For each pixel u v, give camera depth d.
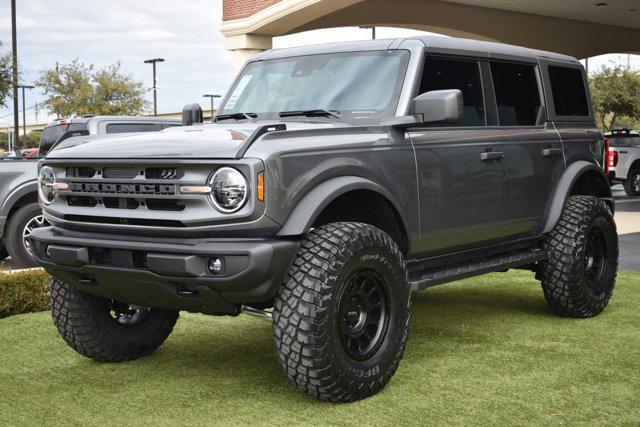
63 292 4.65
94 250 4.05
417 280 4.62
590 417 3.80
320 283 3.78
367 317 4.07
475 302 6.70
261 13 21.16
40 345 5.36
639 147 20.47
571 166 5.90
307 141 3.94
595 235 6.04
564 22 27.59
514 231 5.38
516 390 4.22
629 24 28.89
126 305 4.90
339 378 3.88
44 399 4.17
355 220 4.58
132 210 3.92
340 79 4.86
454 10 24.89
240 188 3.65
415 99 4.39
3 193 8.81
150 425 3.75
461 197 4.84
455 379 4.43
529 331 5.59
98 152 4.09
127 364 4.87
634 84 44.44
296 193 3.79
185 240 3.77
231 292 3.72
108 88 45.78
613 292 7.07
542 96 5.82
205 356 5.03
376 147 4.29
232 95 5.36
